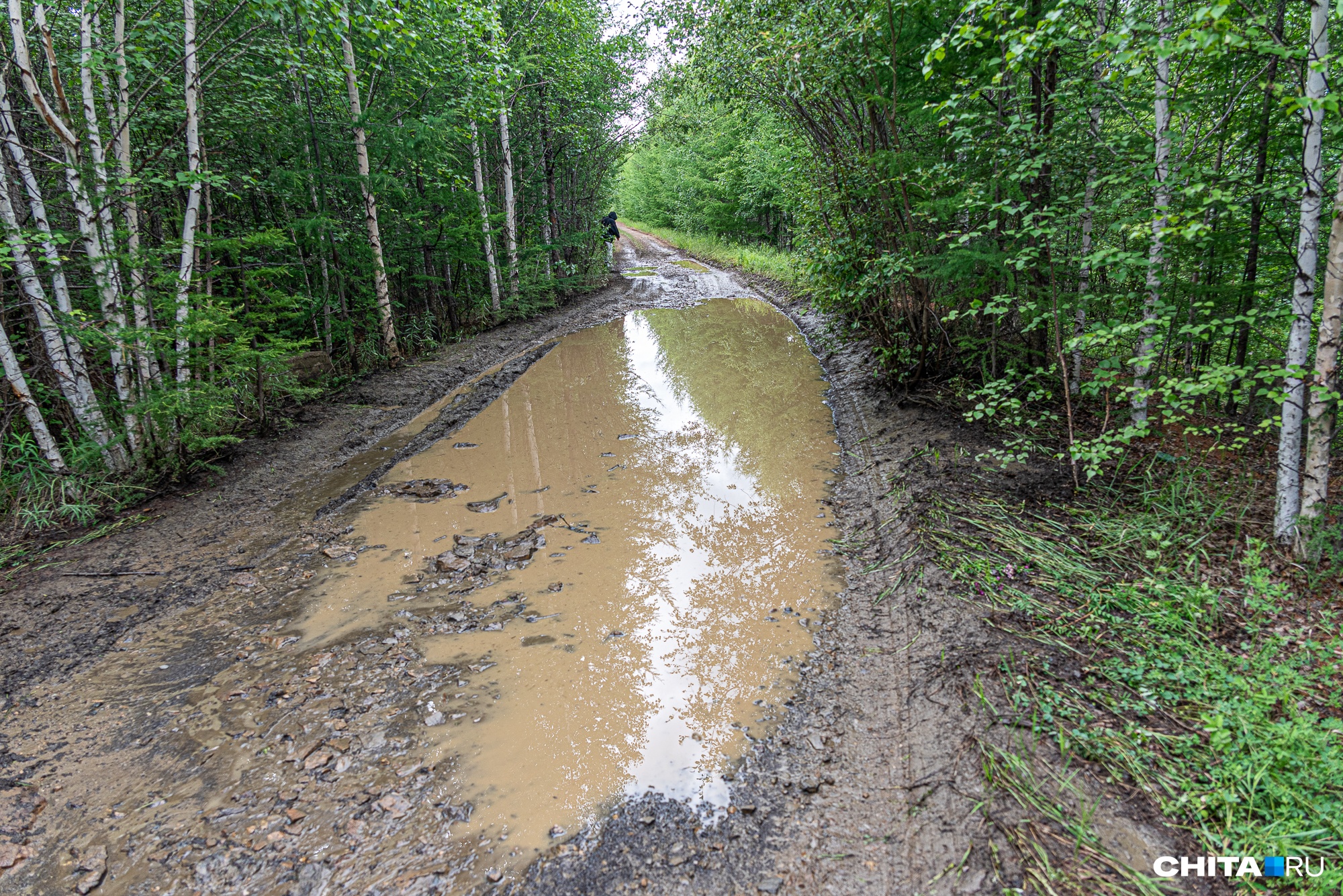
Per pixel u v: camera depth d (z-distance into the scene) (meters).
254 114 8.31
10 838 2.89
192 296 6.02
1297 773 2.53
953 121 5.80
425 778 3.19
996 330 6.75
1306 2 3.94
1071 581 4.03
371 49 8.66
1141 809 2.54
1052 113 5.72
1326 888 2.13
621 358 12.14
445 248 11.95
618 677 3.90
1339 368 3.72
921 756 3.05
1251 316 3.97
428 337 11.91
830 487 6.38
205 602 4.68
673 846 2.81
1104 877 2.31
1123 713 3.00
